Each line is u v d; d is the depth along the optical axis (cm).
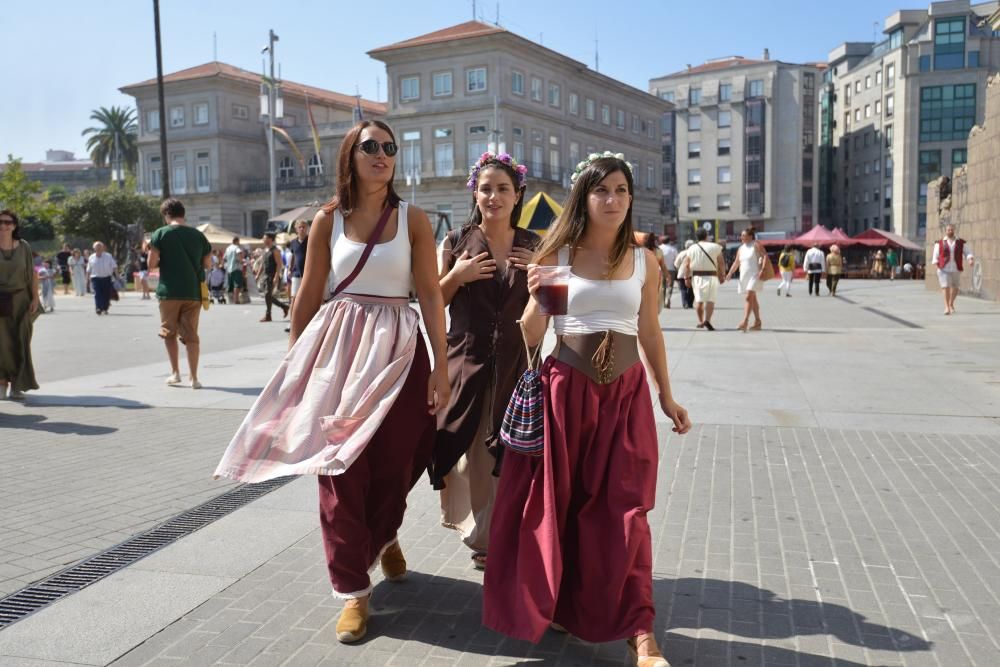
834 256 2673
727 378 857
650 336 297
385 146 304
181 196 6481
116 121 8938
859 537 393
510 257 342
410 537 405
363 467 304
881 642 289
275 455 292
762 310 1936
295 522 423
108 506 454
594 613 271
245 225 6494
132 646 290
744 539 393
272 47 3859
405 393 310
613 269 280
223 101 6375
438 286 317
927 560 364
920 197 7756
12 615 317
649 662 261
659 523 417
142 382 890
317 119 6981
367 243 307
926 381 827
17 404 760
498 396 335
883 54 8231
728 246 7794
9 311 750
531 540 271
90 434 633
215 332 1498
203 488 486
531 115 5712
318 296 319
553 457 274
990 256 2066
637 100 7106
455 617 316
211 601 329
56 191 9556
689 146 8850
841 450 557
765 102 8412
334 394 296
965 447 561
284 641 295
